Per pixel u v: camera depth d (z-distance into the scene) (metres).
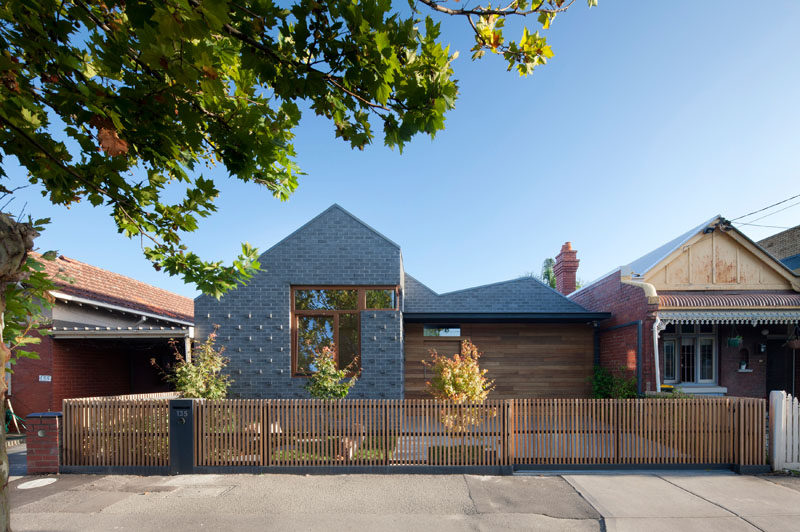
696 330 11.62
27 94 2.90
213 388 8.94
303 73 2.76
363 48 2.59
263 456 6.80
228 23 2.59
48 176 3.48
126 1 2.15
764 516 5.06
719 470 6.84
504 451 6.77
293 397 9.85
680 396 8.56
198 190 4.00
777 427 6.74
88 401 6.86
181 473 6.71
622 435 6.94
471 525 4.85
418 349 12.78
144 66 2.81
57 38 2.71
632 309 10.73
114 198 3.84
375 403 6.93
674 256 11.23
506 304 13.66
